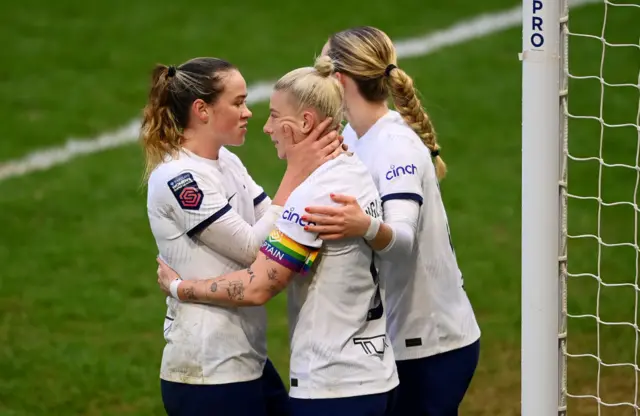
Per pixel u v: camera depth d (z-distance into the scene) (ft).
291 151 40.40
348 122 47.06
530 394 44.06
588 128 115.34
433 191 45.01
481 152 112.88
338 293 40.16
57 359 72.90
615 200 99.04
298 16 155.84
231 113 41.04
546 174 41.86
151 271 88.38
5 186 107.04
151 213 41.65
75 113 126.11
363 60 43.75
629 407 64.75
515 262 88.28
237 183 43.55
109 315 80.33
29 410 65.51
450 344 46.06
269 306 82.53
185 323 41.39
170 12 158.30
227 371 41.32
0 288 84.99
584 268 86.07
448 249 46.09
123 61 141.59
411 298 45.60
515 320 78.18
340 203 39.17
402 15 155.02
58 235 95.76
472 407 65.67
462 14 154.30
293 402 40.93
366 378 40.27
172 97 41.01
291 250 39.06
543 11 40.50
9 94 131.75
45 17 156.66
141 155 114.42
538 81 41.14
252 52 143.13
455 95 128.26
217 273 41.34
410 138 44.06
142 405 66.44
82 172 110.42
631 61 132.05
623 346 72.95
